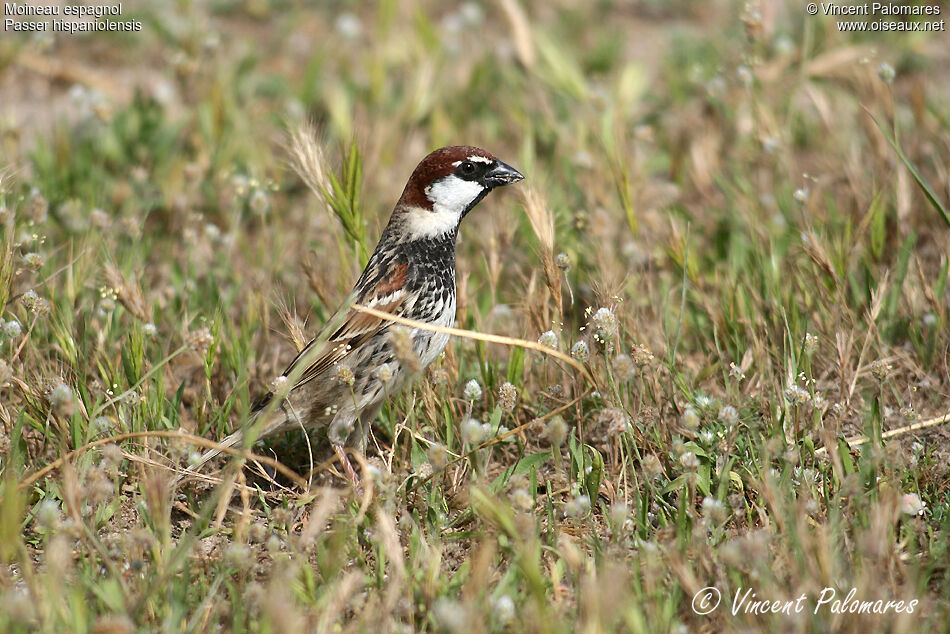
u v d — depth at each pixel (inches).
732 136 576.1
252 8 787.4
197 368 423.2
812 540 268.8
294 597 270.5
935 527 303.0
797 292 423.2
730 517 302.4
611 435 311.4
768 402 337.7
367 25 775.7
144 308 391.2
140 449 343.3
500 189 551.2
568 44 728.3
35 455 350.6
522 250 476.1
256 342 427.5
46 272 428.5
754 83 575.5
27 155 561.6
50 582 256.2
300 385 353.7
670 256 424.5
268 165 553.9
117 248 469.1
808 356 351.9
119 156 554.9
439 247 365.4
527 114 603.5
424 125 618.5
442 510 323.9
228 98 591.5
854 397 370.0
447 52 674.8
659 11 802.2
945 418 352.8
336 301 419.5
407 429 343.0
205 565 287.4
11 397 365.4
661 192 544.1
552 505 317.7
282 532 308.8
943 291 408.8
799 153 586.6
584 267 458.6
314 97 630.5
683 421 327.0
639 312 422.3
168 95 598.2
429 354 362.3
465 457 314.5
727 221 488.4
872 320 371.2
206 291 457.7
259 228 527.8
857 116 577.6
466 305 400.8
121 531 295.3
